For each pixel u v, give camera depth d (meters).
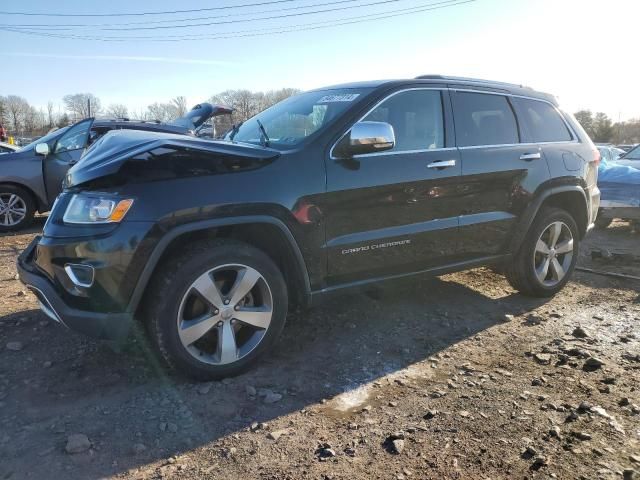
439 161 3.96
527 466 2.47
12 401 3.02
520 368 3.49
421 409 2.98
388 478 2.40
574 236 4.99
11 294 4.81
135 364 3.46
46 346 3.71
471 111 4.32
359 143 3.44
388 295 4.88
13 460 2.51
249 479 2.40
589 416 2.87
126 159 3.01
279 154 3.38
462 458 2.53
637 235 8.42
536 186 4.55
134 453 2.58
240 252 3.21
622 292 5.12
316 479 2.40
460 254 4.25
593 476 2.39
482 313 4.50
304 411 2.96
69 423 2.81
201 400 3.05
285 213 3.29
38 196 8.21
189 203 3.01
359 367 3.50
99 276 2.90
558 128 4.98
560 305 4.74
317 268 3.50
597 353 3.71
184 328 3.09
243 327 3.39
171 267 3.05
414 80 4.07
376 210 3.69
